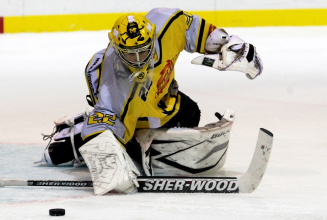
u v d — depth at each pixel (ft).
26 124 41.22
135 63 23.08
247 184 23.02
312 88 55.93
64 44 88.02
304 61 72.54
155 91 25.57
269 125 39.34
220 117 28.37
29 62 76.02
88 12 99.81
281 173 26.61
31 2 99.35
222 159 27.61
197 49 27.99
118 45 22.75
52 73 68.64
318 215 19.56
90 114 24.67
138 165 27.48
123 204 21.16
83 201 21.74
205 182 23.18
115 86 24.27
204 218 19.10
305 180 25.21
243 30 96.63
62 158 29.01
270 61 72.90
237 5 99.91
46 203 21.52
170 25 26.02
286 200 21.74
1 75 67.87
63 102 50.96
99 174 23.09
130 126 24.72
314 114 43.24
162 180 23.31
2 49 85.56
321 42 85.25
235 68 27.25
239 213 19.80
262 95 52.75
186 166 26.84
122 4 99.91
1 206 21.09
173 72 27.35
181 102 28.53
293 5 99.60
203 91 55.77
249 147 32.99
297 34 92.22
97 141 23.50
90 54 80.28
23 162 30.17
